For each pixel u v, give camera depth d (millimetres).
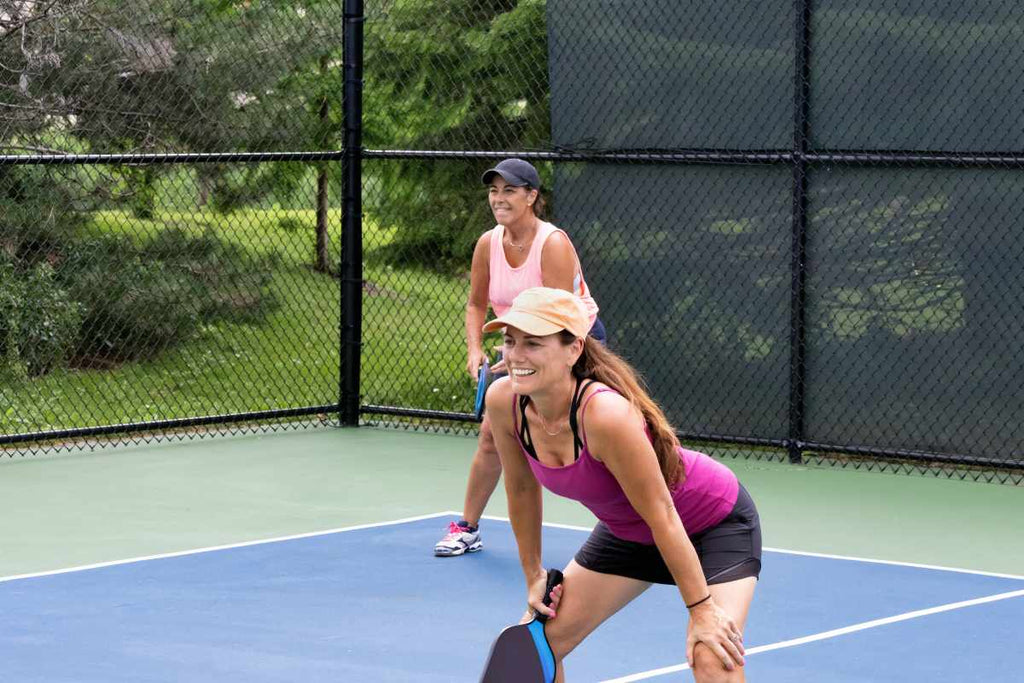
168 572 15328
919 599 14375
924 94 20250
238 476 20578
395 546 16547
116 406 29609
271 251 34719
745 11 21297
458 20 30781
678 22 21781
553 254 14883
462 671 12117
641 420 8672
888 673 12031
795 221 21109
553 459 9070
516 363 8656
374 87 32219
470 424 24766
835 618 13672
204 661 12320
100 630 13195
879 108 20547
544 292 8656
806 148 21062
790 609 13984
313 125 33719
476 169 31156
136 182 32812
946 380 20516
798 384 21422
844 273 21016
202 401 30516
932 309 20531
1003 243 20016
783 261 21359
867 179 20750
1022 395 20062
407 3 30906
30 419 27875
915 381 20719
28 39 31094
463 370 31688
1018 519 18234
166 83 32594
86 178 32156
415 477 20547
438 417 24031
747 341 21766
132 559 15883
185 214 34000
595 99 22500
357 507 18641
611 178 22516
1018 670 12117
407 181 31875
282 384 31656
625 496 8938
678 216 22031
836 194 20969
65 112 31656
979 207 20109
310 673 12016
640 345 22547
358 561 15844
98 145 32156
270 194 34062
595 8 22344
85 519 17906
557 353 8617
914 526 17844
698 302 22062
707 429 22188
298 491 19609
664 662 12289
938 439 20641
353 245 24219
